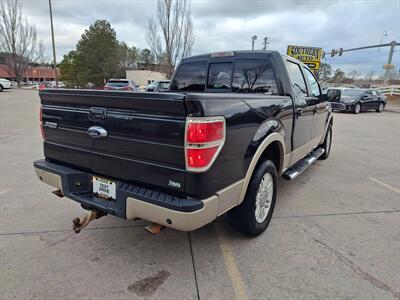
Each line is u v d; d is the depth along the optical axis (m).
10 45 40.75
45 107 2.94
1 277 2.40
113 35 57.72
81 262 2.63
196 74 4.48
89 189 2.71
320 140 5.70
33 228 3.21
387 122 14.32
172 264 2.62
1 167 5.39
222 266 2.60
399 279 2.45
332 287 2.35
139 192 2.27
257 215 3.02
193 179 2.06
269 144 3.06
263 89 3.81
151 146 2.19
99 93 2.36
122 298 2.20
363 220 3.53
